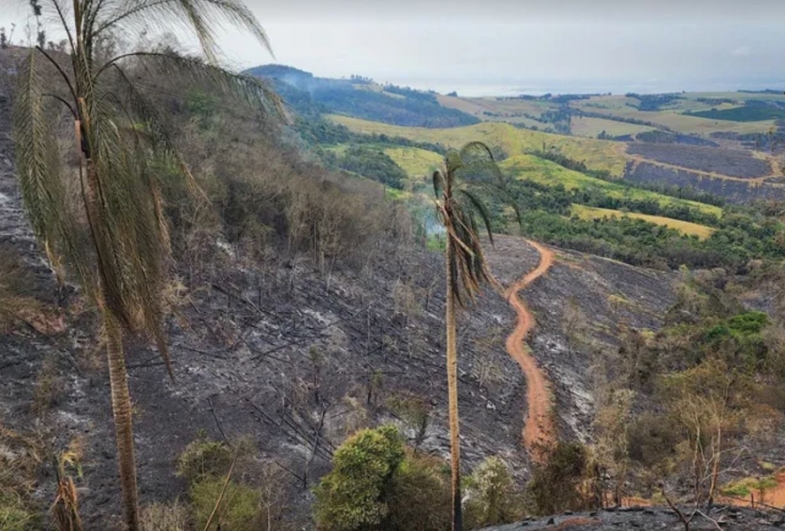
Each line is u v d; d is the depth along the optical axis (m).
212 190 31.70
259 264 35.31
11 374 20.80
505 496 19.08
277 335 30.52
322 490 16.34
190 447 19.31
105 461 18.84
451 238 14.35
